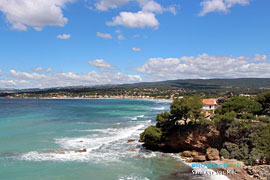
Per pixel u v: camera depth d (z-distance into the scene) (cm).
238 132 3534
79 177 2788
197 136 3838
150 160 3475
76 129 5875
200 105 4062
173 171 3014
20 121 7075
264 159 3070
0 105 15825
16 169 2975
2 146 4019
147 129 4106
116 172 2967
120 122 7412
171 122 4156
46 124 6606
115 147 4166
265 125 3475
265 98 5341
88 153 3759
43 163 3231
